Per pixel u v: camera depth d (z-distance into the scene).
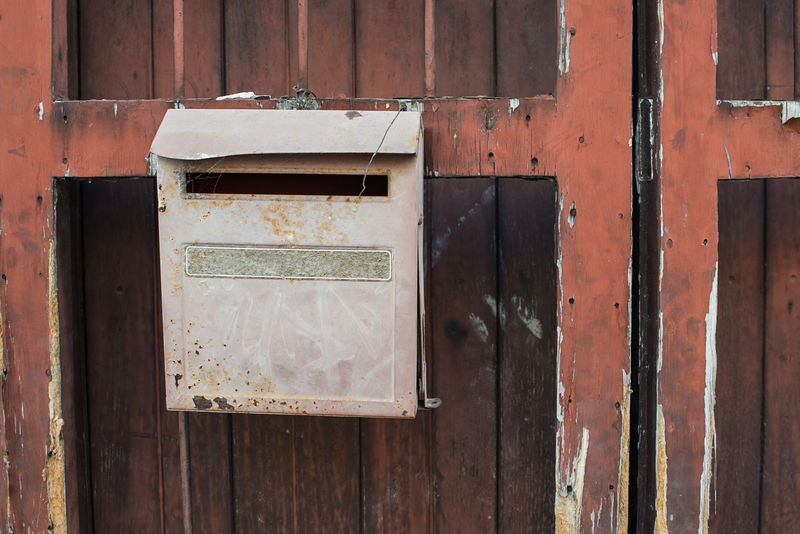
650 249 0.92
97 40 1.10
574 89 0.88
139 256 1.09
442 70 1.07
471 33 1.07
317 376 0.81
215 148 0.77
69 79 1.03
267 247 0.79
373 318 0.79
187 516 1.08
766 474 1.08
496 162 0.89
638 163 0.92
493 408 1.08
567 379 0.91
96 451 1.12
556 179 0.89
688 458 0.90
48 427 0.95
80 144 0.92
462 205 1.06
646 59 0.91
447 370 1.08
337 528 1.11
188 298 0.81
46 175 0.92
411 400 0.80
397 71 1.08
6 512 0.96
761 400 1.07
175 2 0.92
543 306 1.06
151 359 1.10
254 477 1.11
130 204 1.08
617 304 0.90
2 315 0.94
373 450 1.10
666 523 0.91
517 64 1.06
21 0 0.91
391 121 0.78
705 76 0.87
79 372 1.09
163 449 1.11
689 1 0.87
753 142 0.88
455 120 0.89
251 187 0.84
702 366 0.90
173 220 0.79
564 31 0.88
